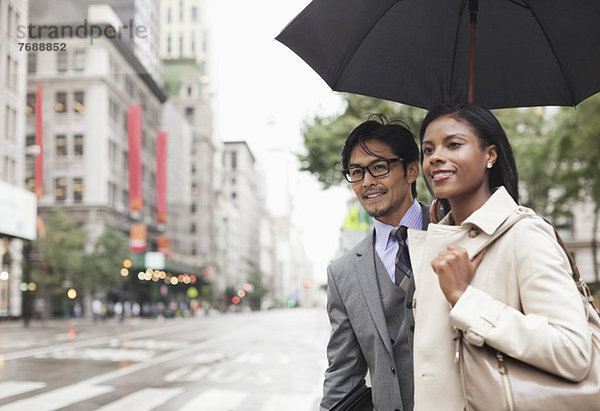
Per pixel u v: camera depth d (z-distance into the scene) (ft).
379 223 8.39
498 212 5.59
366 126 8.38
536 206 91.40
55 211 145.59
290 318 225.56
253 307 466.70
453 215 6.39
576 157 63.82
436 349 5.41
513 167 6.04
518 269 5.30
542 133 76.89
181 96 345.10
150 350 66.03
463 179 5.90
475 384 4.93
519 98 9.11
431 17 8.77
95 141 178.60
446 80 9.20
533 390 4.71
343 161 8.72
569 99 8.93
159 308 197.77
